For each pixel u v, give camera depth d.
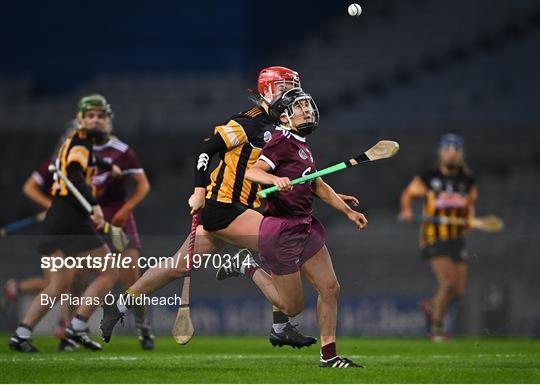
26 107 70.31
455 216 37.97
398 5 75.12
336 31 74.19
